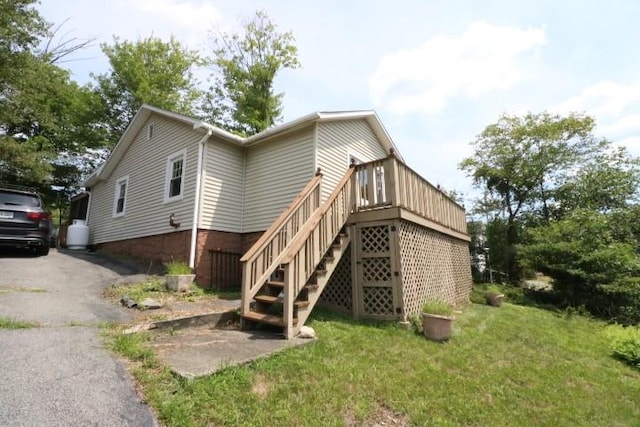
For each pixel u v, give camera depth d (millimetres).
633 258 10078
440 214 8023
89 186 13359
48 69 13648
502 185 16203
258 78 17547
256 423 2262
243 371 2910
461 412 2803
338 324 4918
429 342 4617
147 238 9359
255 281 4750
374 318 5547
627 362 4930
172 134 9289
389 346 4227
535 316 8102
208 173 8148
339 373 3176
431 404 2871
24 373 2502
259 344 3738
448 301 7605
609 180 13938
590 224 11055
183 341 3729
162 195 9117
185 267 6746
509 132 16047
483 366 3973
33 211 7500
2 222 7035
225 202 8477
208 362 3021
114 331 3736
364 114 9695
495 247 15570
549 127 15062
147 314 4645
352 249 6004
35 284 5555
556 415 2996
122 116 18812
